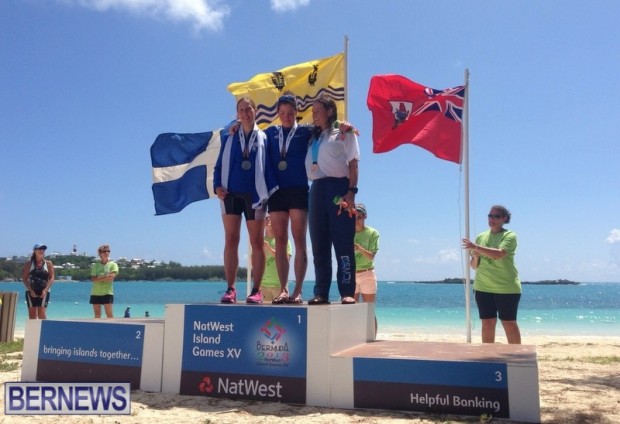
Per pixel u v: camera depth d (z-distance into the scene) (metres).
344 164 4.86
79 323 4.87
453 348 4.70
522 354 4.19
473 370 3.75
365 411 3.92
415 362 3.89
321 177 4.86
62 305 38.62
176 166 7.64
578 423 3.88
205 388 4.37
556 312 36.50
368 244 7.55
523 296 78.56
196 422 3.67
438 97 8.62
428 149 8.54
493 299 6.41
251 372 4.25
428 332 18.66
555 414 4.14
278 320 4.21
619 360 8.01
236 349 4.32
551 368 7.01
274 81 7.68
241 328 4.32
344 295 4.78
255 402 4.19
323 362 4.08
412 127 8.60
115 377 4.66
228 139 5.17
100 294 11.06
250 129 5.14
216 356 4.37
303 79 7.63
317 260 4.89
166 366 4.52
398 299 55.41
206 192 7.56
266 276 8.04
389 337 15.34
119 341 4.70
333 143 4.83
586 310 39.22
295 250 5.02
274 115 7.61
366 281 7.54
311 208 4.91
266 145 5.13
